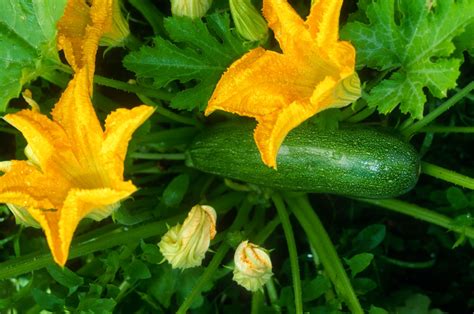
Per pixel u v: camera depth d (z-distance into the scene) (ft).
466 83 2.85
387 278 2.92
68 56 2.28
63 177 2.15
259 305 2.57
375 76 2.72
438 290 3.01
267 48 2.48
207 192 2.83
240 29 2.39
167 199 2.57
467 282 2.99
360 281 2.61
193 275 2.61
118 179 2.06
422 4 2.30
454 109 2.87
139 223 2.64
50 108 2.63
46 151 2.12
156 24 2.67
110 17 2.33
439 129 2.64
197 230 2.34
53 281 2.63
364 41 2.37
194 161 2.61
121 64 2.90
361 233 2.73
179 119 2.67
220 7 2.59
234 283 2.83
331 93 2.13
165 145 2.74
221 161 2.54
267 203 2.74
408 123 2.52
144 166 2.83
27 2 2.32
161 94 2.60
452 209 2.72
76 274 2.43
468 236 2.58
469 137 2.95
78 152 2.15
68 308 2.42
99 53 2.88
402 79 2.36
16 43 2.36
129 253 2.52
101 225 2.80
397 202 2.63
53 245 2.03
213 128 2.60
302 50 2.19
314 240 2.60
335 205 2.93
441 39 2.29
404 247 2.99
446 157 2.96
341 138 2.43
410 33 2.33
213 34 2.56
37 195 2.12
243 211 2.71
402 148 2.45
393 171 2.43
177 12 2.43
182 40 2.43
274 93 2.19
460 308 2.98
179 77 2.46
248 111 2.18
